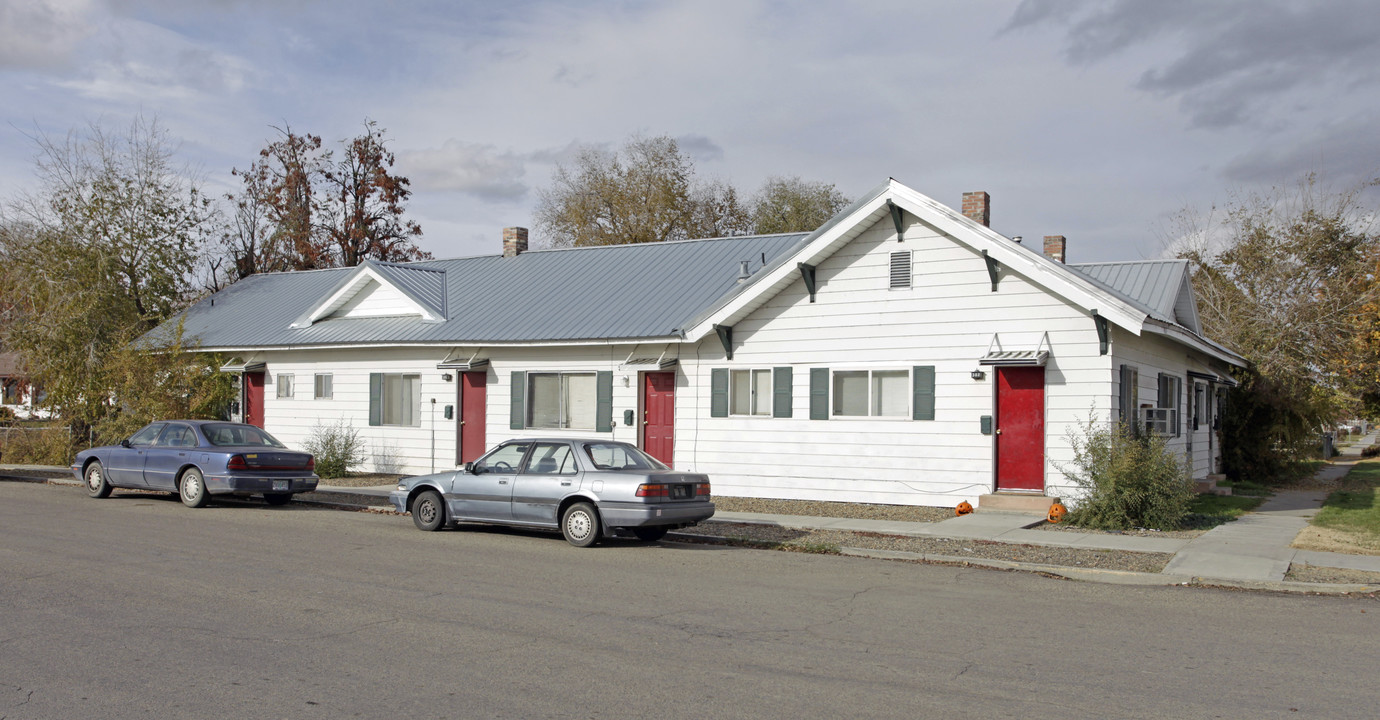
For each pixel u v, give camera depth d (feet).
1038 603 32.30
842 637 26.91
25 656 24.17
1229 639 27.20
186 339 92.53
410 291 82.64
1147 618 30.01
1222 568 38.75
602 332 70.03
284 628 27.22
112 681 22.11
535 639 26.25
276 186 153.07
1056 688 22.04
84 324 96.22
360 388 83.46
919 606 31.45
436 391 79.15
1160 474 50.72
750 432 65.46
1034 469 56.75
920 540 47.03
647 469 45.91
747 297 63.46
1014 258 55.52
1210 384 81.92
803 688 21.91
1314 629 28.63
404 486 49.90
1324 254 117.91
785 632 27.43
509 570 37.27
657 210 164.25
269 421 88.84
